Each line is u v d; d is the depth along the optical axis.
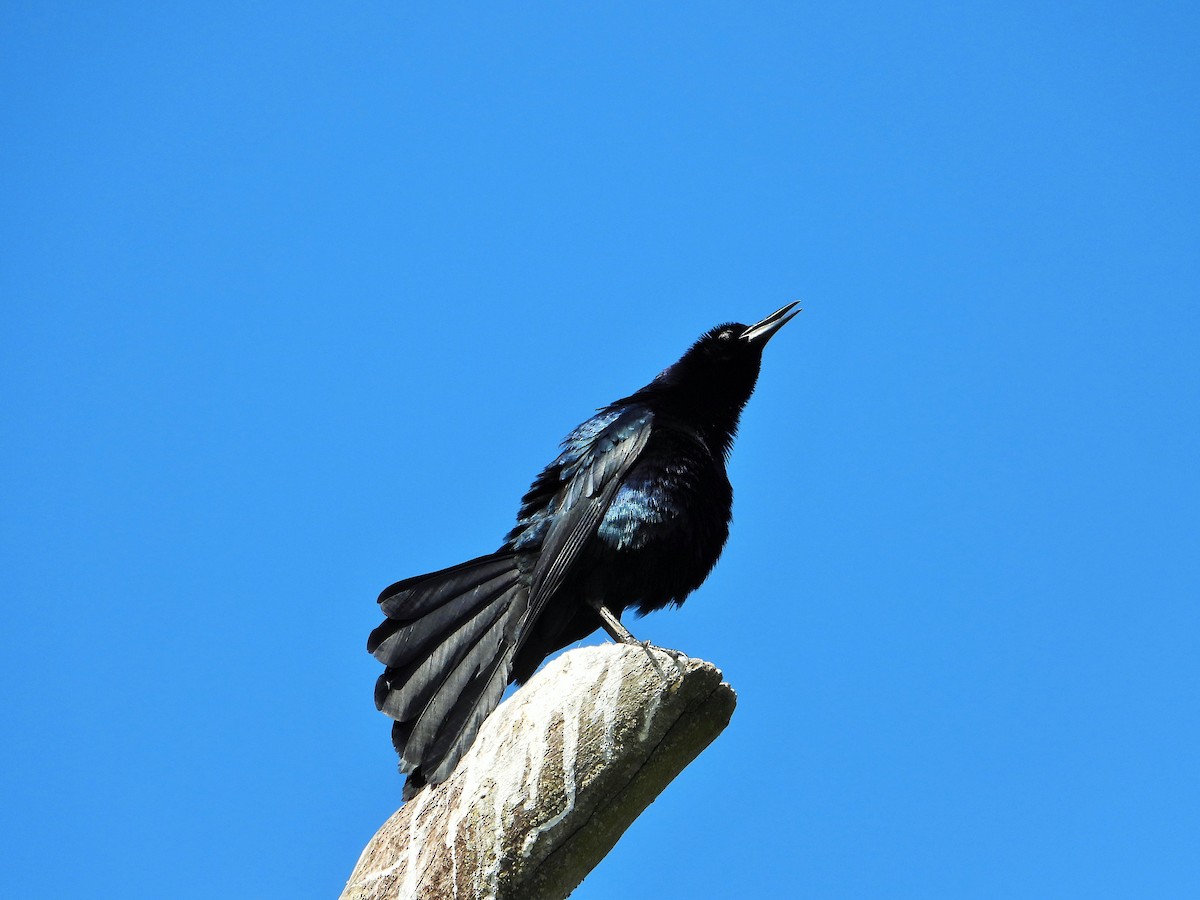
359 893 8.99
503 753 8.80
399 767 11.27
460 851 8.53
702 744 8.88
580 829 8.51
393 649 12.02
